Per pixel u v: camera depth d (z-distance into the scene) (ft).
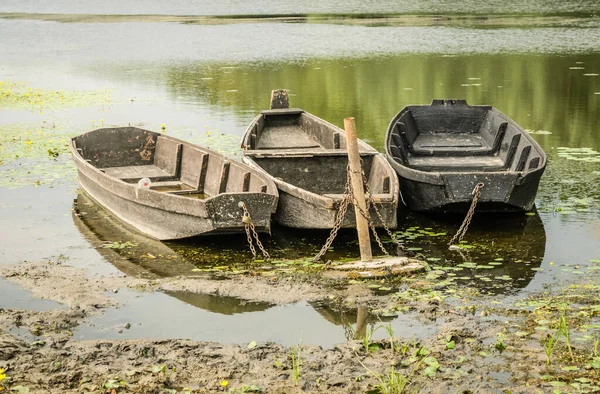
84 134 42.06
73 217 36.40
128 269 29.73
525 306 25.38
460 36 109.70
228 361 21.79
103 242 33.06
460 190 33.81
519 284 27.61
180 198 31.73
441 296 26.43
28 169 44.62
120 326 24.43
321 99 67.21
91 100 68.49
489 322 24.12
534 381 20.26
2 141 51.93
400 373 20.88
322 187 37.60
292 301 26.32
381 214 31.55
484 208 34.78
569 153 47.39
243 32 122.83
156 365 21.49
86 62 94.12
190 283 27.94
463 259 30.48
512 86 71.46
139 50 104.83
